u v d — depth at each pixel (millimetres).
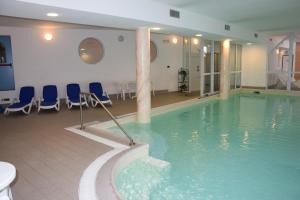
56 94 8047
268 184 3668
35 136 4969
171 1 5699
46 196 2789
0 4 3754
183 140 5551
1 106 7660
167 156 4652
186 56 12234
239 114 8109
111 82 10000
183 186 3605
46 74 8586
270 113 8266
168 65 11742
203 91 10805
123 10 4941
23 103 7418
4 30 7766
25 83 8250
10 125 5855
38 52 8359
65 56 8875
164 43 11430
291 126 6691
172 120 7281
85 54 9500
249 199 3291
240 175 3939
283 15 7594
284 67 15727
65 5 4035
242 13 7211
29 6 3895
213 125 6793
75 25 7539
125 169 3965
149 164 4191
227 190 3506
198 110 8695
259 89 13250
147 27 6371
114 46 9898
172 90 12102
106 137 4906
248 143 5379
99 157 3852
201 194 3404
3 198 1722
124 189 3469
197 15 7176
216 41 11656
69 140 4703
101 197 2736
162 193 3416
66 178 3193
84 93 5078
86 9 4320
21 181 3123
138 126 6520
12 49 7938
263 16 7730
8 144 4496
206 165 4289
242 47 13836
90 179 3150
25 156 3928
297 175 3936
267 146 5188
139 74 6516
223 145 5246
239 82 13992
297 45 15883
